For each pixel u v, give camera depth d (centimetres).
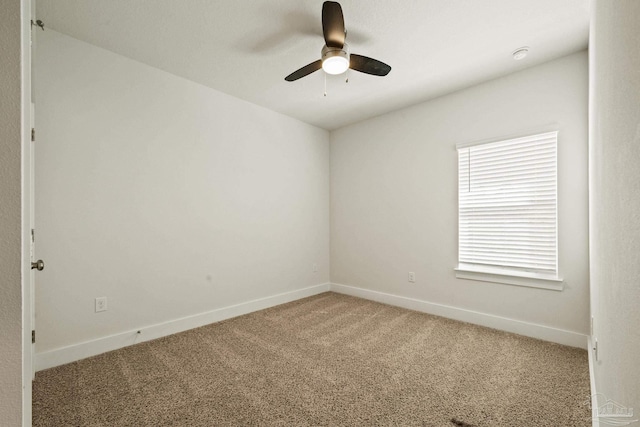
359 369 203
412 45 225
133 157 244
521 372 198
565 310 240
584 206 231
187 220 278
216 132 300
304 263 393
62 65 210
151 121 254
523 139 260
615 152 78
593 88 158
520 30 207
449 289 308
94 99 224
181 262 273
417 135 334
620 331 74
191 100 281
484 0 180
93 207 224
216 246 300
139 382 187
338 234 415
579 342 232
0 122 55
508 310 270
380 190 368
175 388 181
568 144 238
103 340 227
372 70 216
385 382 187
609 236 92
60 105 209
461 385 184
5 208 56
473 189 291
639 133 53
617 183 76
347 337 257
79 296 217
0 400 55
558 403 165
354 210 396
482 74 268
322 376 195
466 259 296
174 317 268
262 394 175
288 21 199
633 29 57
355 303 360
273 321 297
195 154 284
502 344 241
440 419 153
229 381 188
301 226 389
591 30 171
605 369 105
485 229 284
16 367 57
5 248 56
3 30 56
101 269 228
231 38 216
